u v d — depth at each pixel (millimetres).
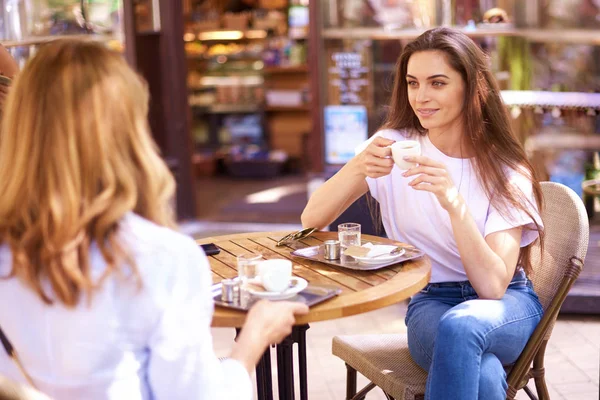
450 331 1950
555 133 4922
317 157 5469
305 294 1810
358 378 3283
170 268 1269
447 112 2279
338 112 5383
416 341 2170
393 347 2305
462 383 1910
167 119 5965
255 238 2486
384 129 2516
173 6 5828
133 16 5609
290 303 1659
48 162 1219
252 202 6844
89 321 1241
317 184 5438
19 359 1302
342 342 2338
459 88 2268
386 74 5273
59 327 1250
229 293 1788
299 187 7504
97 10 5582
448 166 2342
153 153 1305
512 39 4965
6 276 1270
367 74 5297
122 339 1268
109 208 1225
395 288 1874
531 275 2367
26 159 1231
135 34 5645
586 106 4848
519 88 4988
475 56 2277
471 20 5082
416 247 2379
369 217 3672
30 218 1244
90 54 1257
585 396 3029
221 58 8250
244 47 8203
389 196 2418
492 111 2311
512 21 4969
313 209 2471
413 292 1907
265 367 2275
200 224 6062
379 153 2150
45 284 1245
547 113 4918
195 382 1303
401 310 4156
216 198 7070
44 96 1229
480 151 2277
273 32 8070
